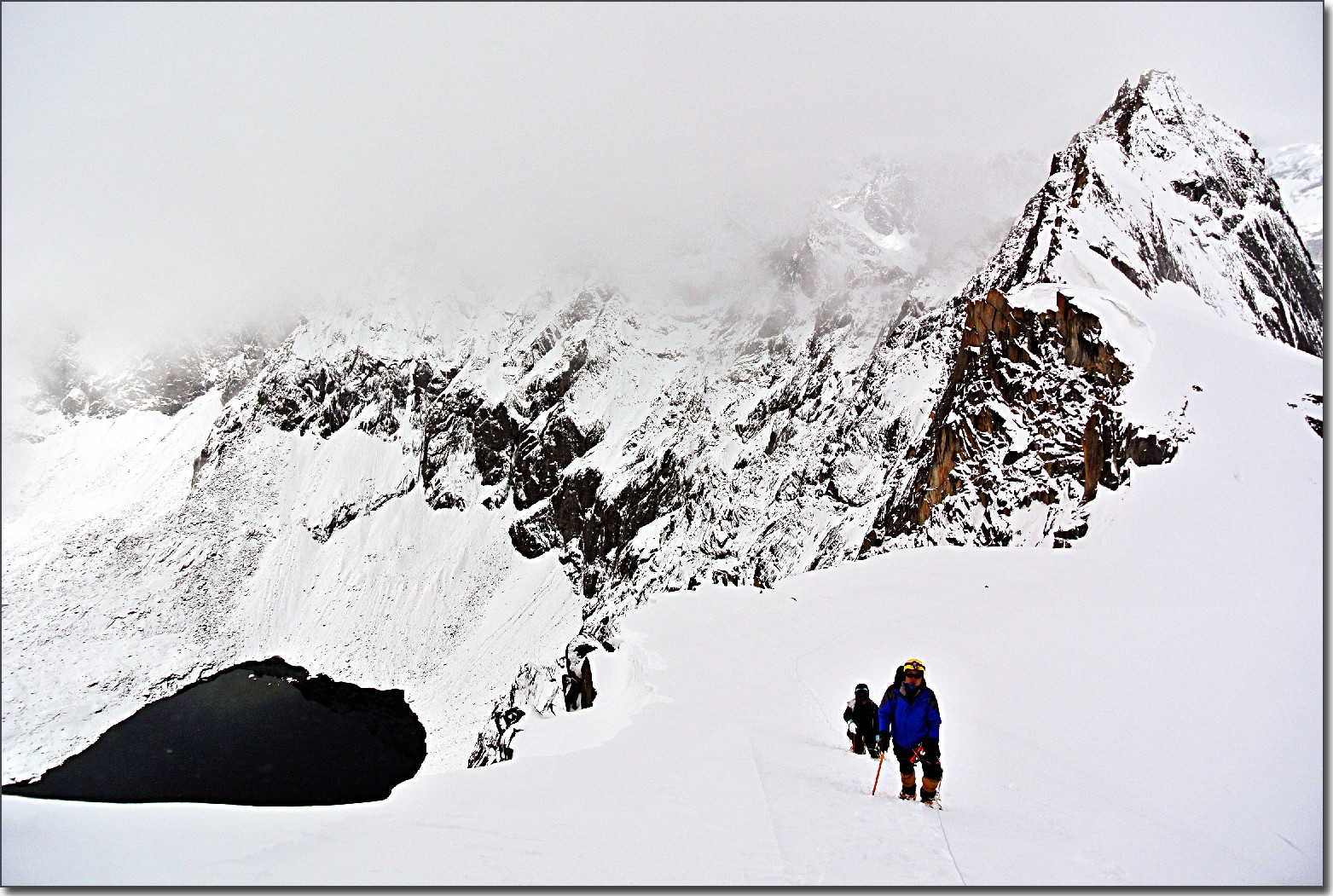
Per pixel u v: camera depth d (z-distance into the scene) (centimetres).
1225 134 9081
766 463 13812
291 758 12369
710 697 2275
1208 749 1730
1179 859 1132
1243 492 3766
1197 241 7219
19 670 16075
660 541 14525
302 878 817
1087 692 2141
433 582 17275
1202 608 2802
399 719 13925
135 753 12775
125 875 763
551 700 3759
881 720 1313
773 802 1243
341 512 19575
